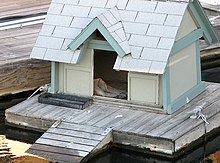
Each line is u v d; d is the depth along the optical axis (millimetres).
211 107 9039
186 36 9047
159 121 8570
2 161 8188
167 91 8688
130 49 8602
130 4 8961
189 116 8711
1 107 10289
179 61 8961
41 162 8086
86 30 8727
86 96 9180
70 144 8281
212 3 14273
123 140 8359
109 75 9906
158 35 8617
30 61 10469
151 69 8422
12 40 11789
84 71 9109
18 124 9070
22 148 8625
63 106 9117
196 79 9477
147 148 8258
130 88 8891
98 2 9172
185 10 8773
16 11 13969
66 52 8977
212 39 9664
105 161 8359
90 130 8461
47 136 8469
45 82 10672
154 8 8844
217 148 8750
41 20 13281
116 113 8828
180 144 8219
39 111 9031
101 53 9844
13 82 10383
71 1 9336
